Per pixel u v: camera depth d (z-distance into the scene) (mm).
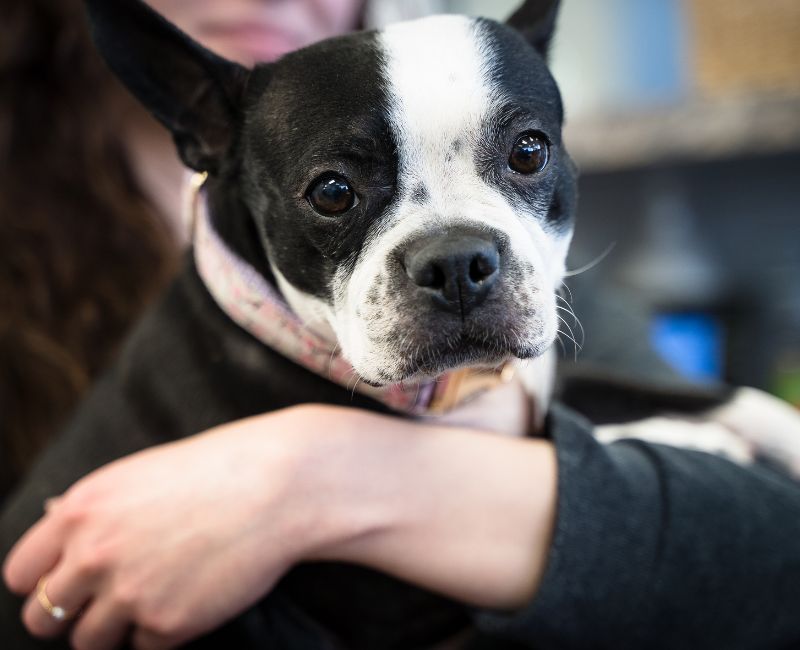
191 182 1252
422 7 2115
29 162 1672
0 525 1196
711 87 2672
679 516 969
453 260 905
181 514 946
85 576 964
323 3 1759
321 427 989
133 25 1097
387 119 964
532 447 1055
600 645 944
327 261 1035
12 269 1550
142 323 1271
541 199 1054
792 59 2574
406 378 964
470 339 947
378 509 958
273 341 1084
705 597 954
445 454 1010
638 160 2746
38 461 1293
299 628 1104
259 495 936
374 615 1097
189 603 936
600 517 957
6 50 1659
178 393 1139
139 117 1769
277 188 1044
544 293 979
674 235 2900
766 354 2887
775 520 1007
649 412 1410
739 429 1354
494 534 971
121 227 1644
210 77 1129
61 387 1499
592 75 2959
